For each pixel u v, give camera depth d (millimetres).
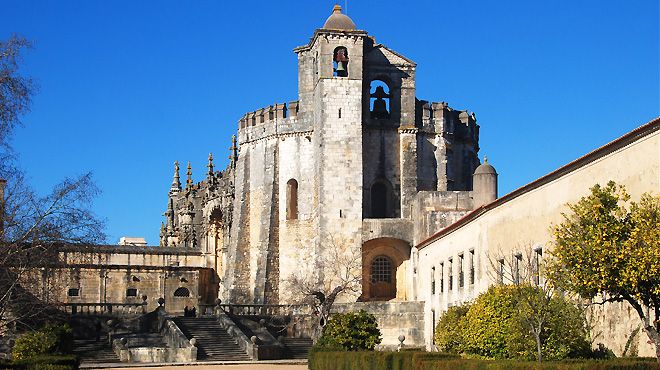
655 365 24734
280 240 87500
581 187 37812
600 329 35562
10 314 55531
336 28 83438
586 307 33344
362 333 57469
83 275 92562
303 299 78938
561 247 28766
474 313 37406
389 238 80438
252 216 91125
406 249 81625
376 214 85312
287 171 88188
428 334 69562
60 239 47312
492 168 74188
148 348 63781
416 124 88062
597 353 33906
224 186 100375
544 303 32781
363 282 81562
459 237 58500
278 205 88125
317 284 79062
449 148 89312
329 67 82750
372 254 82375
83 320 71938
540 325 31781
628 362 25484
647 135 32406
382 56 86562
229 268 91812
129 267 95688
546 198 41688
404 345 71562
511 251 46219
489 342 35969
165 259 99625
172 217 118500
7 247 44500
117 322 72438
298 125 87750
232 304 81250
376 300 81250
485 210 51250
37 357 45844
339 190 81125
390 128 85938
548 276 29562
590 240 27734
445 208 77375
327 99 82312
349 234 80375
